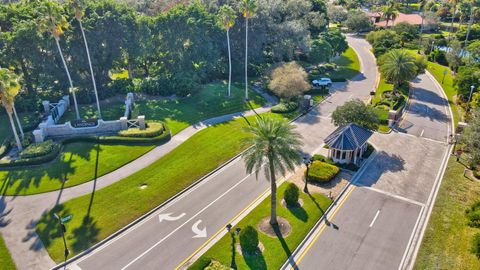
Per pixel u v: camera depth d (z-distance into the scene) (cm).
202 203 4306
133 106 6931
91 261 3500
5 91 4934
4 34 6500
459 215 3975
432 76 8556
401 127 6081
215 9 8619
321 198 4300
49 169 4978
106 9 7325
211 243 3691
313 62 8994
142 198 4378
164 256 3547
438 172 4816
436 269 3306
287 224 3888
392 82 7394
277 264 3384
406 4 16650
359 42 11975
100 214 4116
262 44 8588
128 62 7906
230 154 5306
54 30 5678
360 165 4972
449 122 6266
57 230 3891
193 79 7438
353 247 3600
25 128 6025
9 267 3441
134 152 5356
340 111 5338
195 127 6147
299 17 9938
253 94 7556
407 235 3741
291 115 6594
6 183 4694
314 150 5391
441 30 13588
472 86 6450
